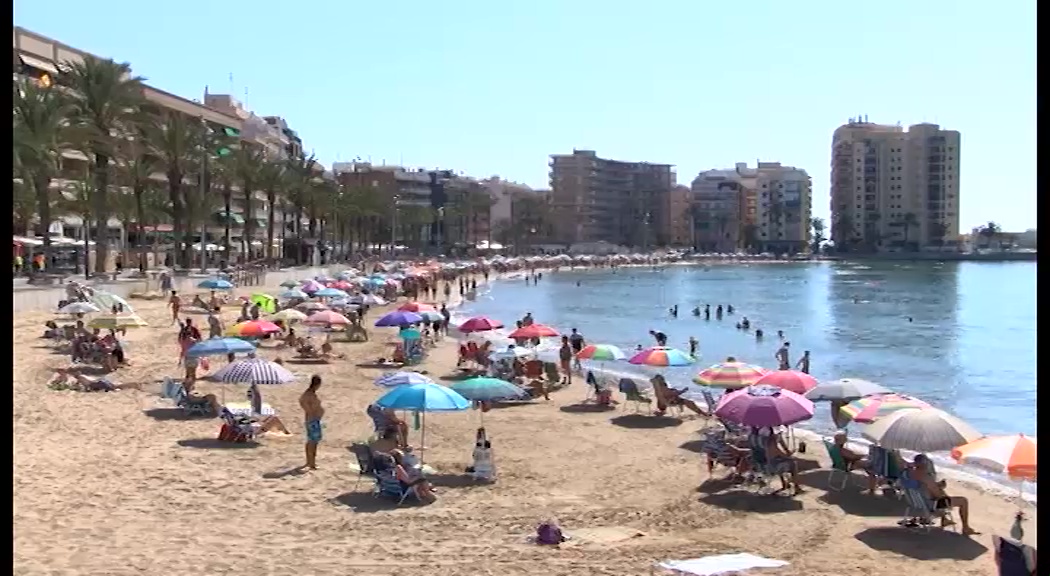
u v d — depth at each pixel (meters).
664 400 24.62
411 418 23.61
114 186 68.31
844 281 147.62
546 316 75.06
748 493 16.31
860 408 17.33
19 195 53.44
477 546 12.75
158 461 17.20
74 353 29.47
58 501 14.27
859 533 14.13
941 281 147.88
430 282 94.88
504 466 18.27
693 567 11.72
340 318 37.19
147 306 52.56
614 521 14.41
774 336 60.22
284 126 175.50
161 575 11.09
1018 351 52.38
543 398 27.22
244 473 16.55
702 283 138.62
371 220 166.12
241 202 118.06
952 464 20.36
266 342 39.91
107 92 56.09
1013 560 10.69
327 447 19.22
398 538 13.06
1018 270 199.00
